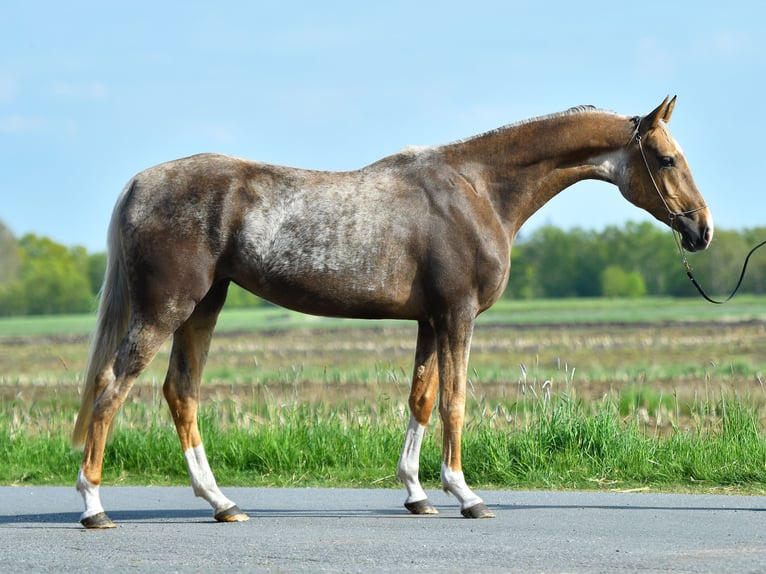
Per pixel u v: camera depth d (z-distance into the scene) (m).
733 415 14.20
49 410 21.53
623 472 13.14
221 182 10.04
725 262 141.38
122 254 10.03
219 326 100.06
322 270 10.15
